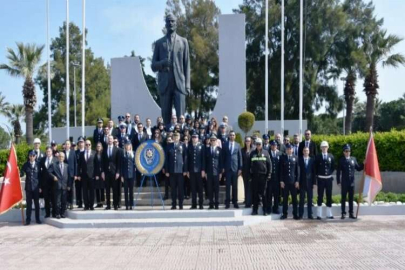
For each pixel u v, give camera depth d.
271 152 14.55
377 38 37.72
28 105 35.84
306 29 41.16
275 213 14.48
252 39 43.59
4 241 11.50
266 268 8.52
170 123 18.00
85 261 9.26
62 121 49.41
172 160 14.30
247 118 23.61
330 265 8.62
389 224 12.80
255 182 13.93
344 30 41.19
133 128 17.20
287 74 42.03
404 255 9.30
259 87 43.53
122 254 9.80
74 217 13.98
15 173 14.21
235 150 14.40
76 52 50.69
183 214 13.62
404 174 17.64
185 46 19.44
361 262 8.80
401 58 36.06
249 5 45.00
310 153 15.02
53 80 49.75
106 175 14.61
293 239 11.02
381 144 18.02
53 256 9.77
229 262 8.98
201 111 48.12
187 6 47.59
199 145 14.38
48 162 14.46
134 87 26.86
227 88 24.98
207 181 14.41
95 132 17.05
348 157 14.08
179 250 10.08
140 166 14.52
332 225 12.82
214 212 13.64
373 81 34.19
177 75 19.02
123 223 13.10
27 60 35.78
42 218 14.99
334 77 42.75
